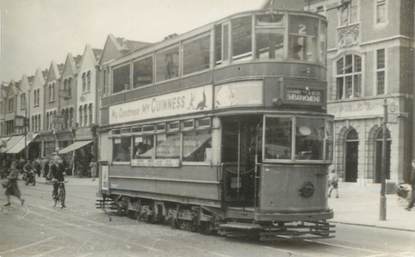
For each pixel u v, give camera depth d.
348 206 24.88
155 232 15.53
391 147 33.94
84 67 48.56
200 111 15.41
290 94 13.71
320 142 13.95
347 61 37.44
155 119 17.88
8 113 52.56
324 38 14.48
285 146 13.59
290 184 13.56
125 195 19.83
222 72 14.61
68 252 12.01
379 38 35.25
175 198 16.41
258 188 13.75
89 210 21.88
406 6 34.62
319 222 13.90
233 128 14.73
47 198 27.42
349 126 36.31
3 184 23.11
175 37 17.08
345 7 37.50
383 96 34.41
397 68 34.12
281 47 13.91
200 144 15.38
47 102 53.62
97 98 46.22
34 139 51.34
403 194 25.50
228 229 14.26
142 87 19.03
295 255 11.95
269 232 13.23
